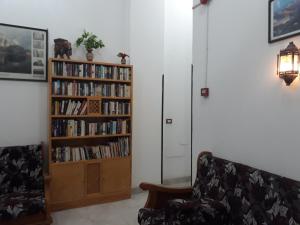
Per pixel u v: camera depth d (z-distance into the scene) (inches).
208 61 106.2
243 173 80.2
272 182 70.4
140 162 159.2
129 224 117.7
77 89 134.6
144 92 158.9
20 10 131.9
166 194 94.2
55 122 130.3
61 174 130.4
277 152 77.9
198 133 112.3
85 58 146.0
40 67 136.0
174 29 174.9
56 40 132.4
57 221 119.6
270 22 79.5
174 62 175.6
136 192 157.2
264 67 82.0
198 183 96.8
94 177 138.7
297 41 72.5
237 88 92.4
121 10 156.5
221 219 78.2
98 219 122.2
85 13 146.7
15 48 130.7
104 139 149.1
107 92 141.9
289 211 63.5
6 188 116.0
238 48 91.8
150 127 161.8
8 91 130.3
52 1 138.7
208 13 106.5
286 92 75.2
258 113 84.2
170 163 177.3
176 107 177.5
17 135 132.6
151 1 159.0
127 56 152.6
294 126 73.0
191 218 75.6
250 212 74.0
